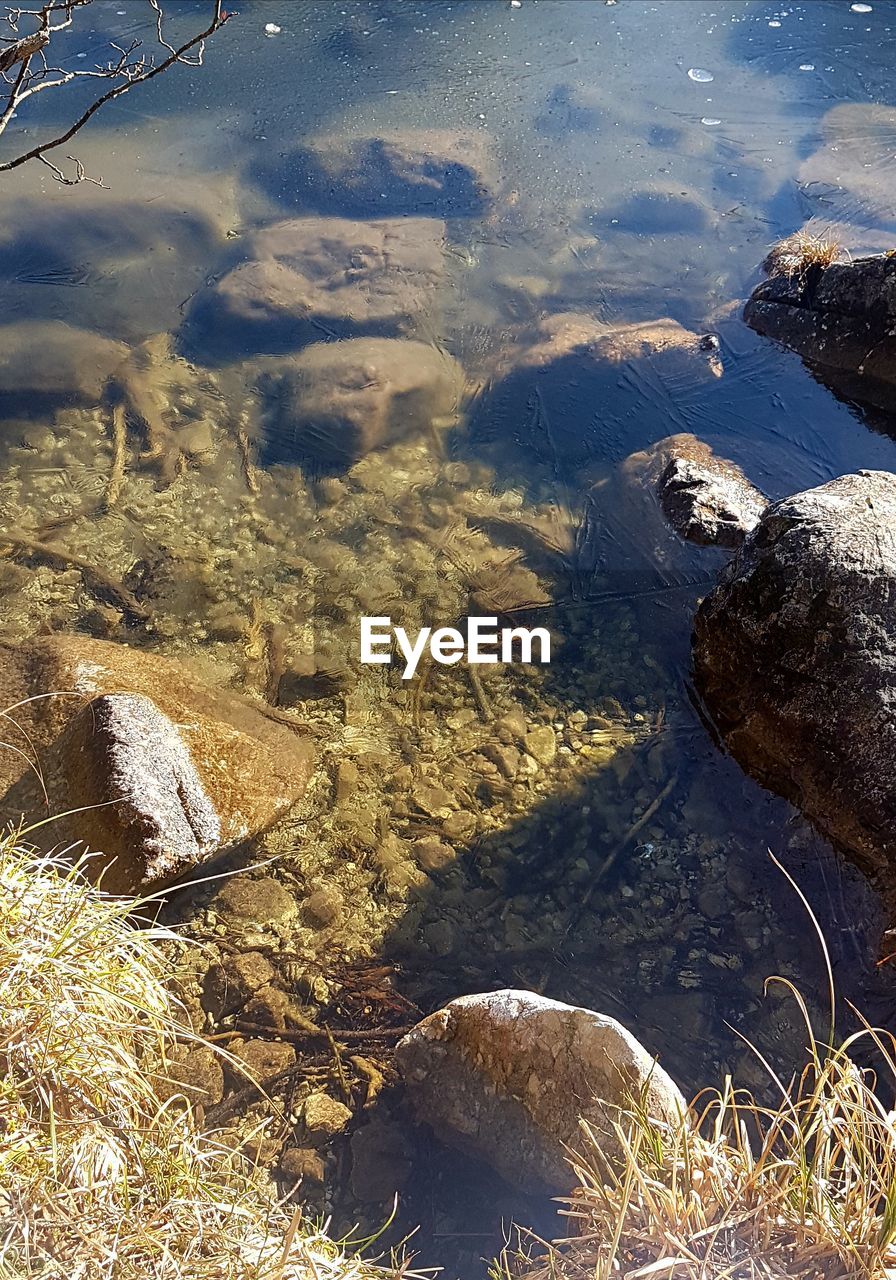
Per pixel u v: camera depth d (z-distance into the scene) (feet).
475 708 6.65
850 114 12.55
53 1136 3.65
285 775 6.12
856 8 15.30
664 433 8.55
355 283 9.91
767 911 5.59
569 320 9.59
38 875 4.34
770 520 6.38
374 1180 4.71
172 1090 4.91
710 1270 3.64
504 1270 4.40
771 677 6.18
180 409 8.73
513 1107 4.67
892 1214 3.55
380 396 8.52
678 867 5.82
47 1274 3.42
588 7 15.42
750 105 12.92
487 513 7.97
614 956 5.49
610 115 12.67
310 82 13.32
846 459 8.30
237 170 11.64
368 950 5.52
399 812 6.08
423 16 15.15
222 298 9.62
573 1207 4.40
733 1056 5.08
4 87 12.39
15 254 10.32
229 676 6.79
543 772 6.31
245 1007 5.27
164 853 5.42
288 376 8.97
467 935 5.58
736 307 9.76
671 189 11.21
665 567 7.49
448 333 9.50
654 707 6.66
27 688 6.21
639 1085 4.38
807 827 5.90
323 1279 3.83
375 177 11.41
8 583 7.35
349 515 7.93
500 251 10.48
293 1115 4.91
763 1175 3.95
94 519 7.85
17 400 8.73
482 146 11.93
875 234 10.35
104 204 10.85
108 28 14.12
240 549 7.67
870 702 5.78
